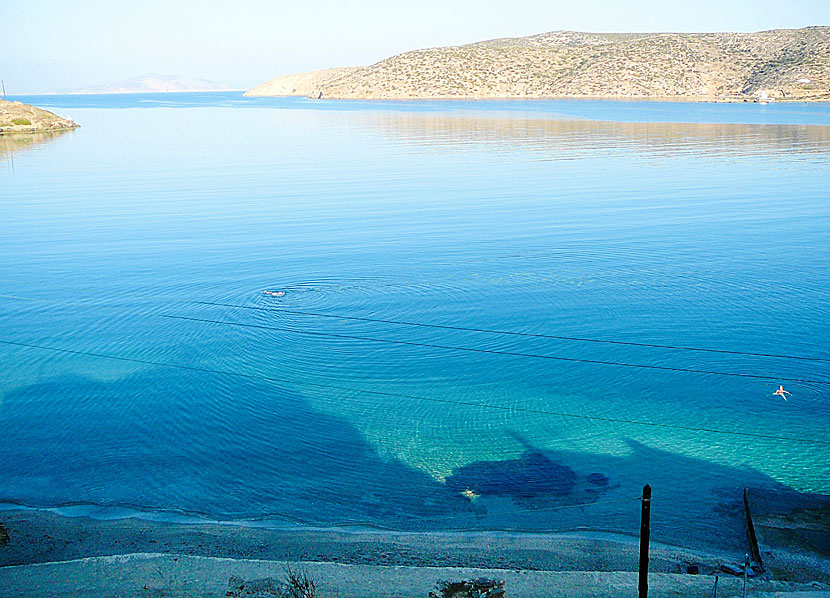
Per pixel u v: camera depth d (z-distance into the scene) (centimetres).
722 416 2019
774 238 3738
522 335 2572
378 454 1848
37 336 2658
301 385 2236
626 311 2766
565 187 5316
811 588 1309
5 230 4253
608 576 1350
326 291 3048
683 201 4712
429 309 2828
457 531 1534
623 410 2055
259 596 1276
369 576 1345
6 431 1981
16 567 1393
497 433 1941
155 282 3212
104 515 1608
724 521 1560
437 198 4988
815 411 2033
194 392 2200
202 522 1582
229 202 5003
